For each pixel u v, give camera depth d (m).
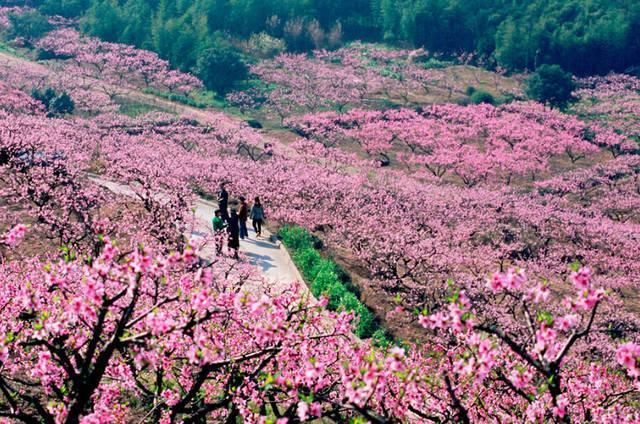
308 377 9.26
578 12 138.50
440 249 38.94
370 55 134.38
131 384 11.86
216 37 125.19
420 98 109.38
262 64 121.75
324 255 33.94
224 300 10.40
